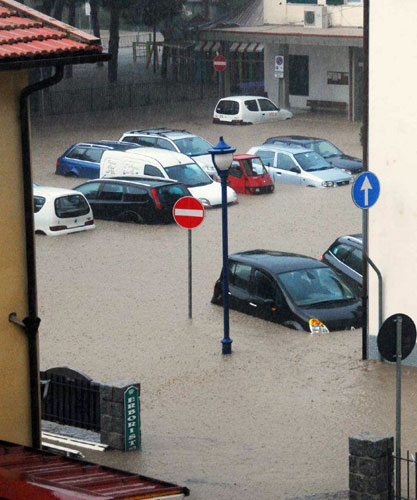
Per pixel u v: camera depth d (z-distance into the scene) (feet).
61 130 214.07
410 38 81.15
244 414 75.66
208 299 104.42
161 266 116.98
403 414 74.59
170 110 239.50
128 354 89.66
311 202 147.54
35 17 57.36
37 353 58.80
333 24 231.50
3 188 56.29
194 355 88.84
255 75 260.21
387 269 84.53
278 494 62.03
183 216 98.68
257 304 97.91
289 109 239.30
